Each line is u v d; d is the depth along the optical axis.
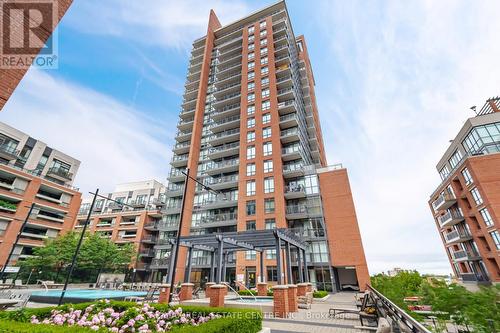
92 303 7.61
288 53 46.34
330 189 32.47
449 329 8.74
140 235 50.75
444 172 40.03
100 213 61.22
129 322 6.05
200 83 51.81
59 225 42.09
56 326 4.03
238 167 39.19
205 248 19.47
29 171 40.44
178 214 41.41
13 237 34.88
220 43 58.25
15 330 3.68
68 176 46.91
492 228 25.67
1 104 4.32
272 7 52.88
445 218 34.94
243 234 15.15
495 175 25.98
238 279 23.30
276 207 31.95
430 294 8.27
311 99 55.59
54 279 33.75
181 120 53.50
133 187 64.50
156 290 19.14
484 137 28.95
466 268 34.03
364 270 26.78
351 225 29.44
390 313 7.60
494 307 6.23
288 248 16.30
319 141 52.38
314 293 18.91
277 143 36.12
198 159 45.72
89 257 35.72
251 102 42.53
